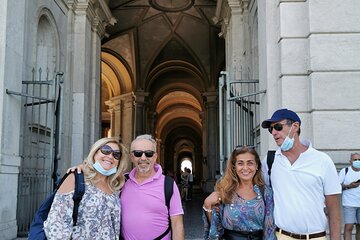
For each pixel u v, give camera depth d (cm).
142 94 2500
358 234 593
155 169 303
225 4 1237
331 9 643
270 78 700
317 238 307
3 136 684
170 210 294
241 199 305
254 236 302
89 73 1166
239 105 857
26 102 816
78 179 269
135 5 2103
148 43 2422
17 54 741
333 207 312
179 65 2667
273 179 319
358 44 637
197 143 4606
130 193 292
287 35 661
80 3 1109
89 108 1169
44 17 945
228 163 315
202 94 2583
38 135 815
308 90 648
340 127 622
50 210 263
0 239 654
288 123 316
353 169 584
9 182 703
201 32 2373
